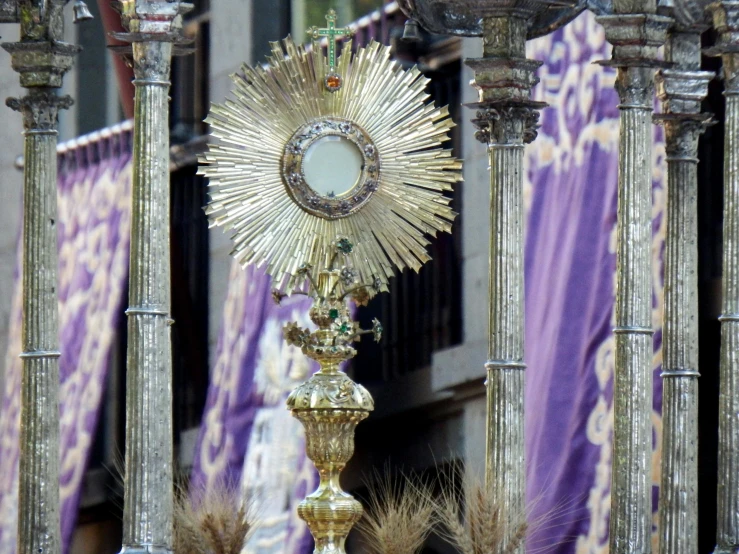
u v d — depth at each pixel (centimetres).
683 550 4697
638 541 4375
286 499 6191
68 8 7112
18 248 7244
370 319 6334
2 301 7256
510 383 4406
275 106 4241
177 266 6731
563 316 5594
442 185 4312
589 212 5594
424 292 6222
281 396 6266
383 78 4294
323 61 4256
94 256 7006
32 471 4284
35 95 4350
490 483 4341
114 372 6981
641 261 4412
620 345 4406
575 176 5650
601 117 5606
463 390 6081
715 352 5666
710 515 5697
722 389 4569
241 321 6412
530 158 5753
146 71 4134
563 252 5638
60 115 7169
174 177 6769
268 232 4216
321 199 4231
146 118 4131
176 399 6731
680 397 4725
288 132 4241
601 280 5547
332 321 4181
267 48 6556
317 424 4141
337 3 6506
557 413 5559
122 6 4219
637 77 4428
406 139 4303
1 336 7250
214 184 4200
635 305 4406
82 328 6994
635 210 4412
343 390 4138
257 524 5666
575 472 5503
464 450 6069
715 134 5688
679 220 4769
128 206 6906
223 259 6600
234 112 4225
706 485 5697
